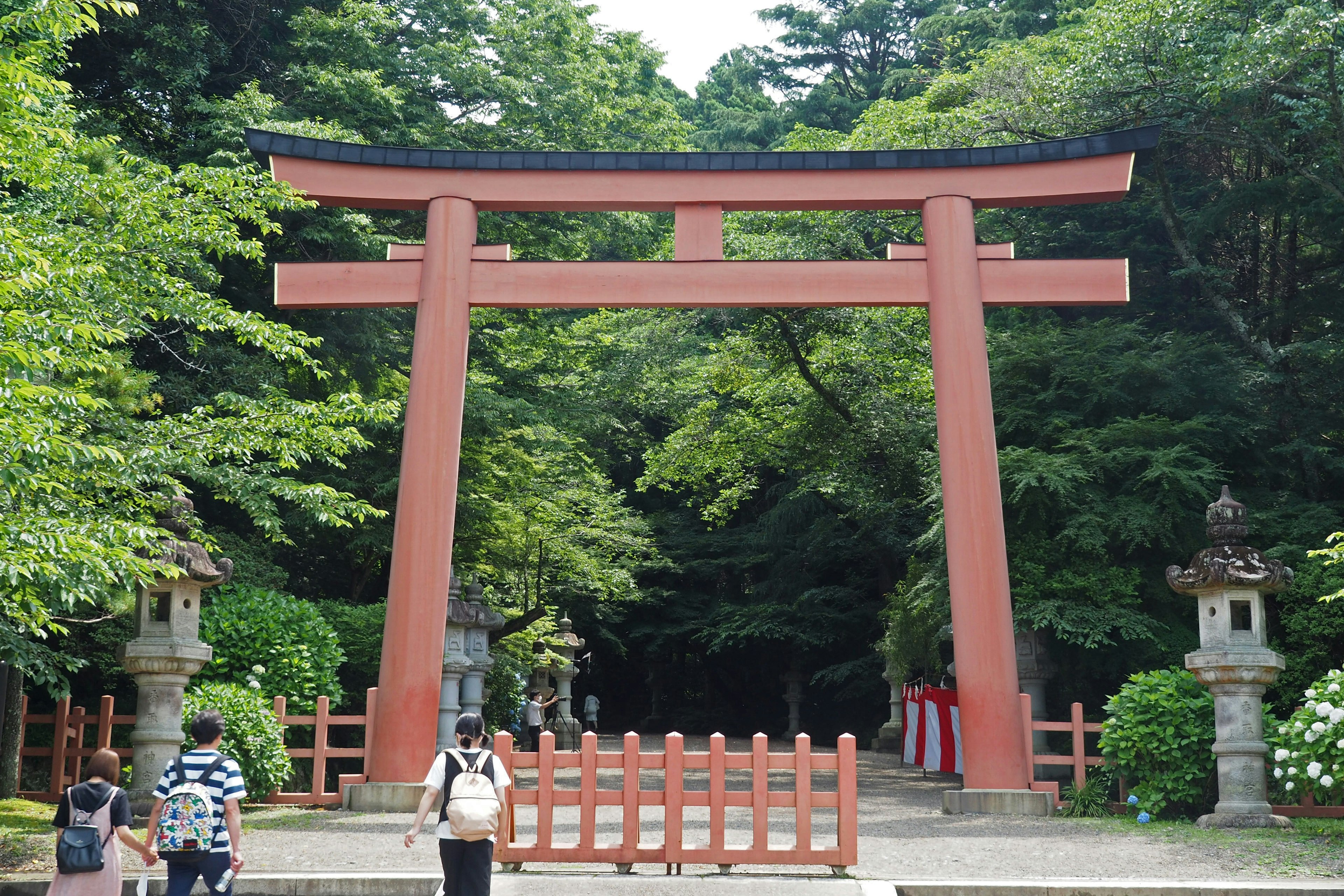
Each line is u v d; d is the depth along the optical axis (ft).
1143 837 29.35
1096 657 46.88
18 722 35.04
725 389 74.90
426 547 37.22
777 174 40.32
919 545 55.62
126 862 24.56
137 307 29.32
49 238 26.32
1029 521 47.57
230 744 33.40
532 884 21.70
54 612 29.63
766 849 23.08
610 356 82.84
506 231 65.16
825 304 39.99
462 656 46.55
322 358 55.31
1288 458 57.98
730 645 102.63
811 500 96.53
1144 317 66.90
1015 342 54.49
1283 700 41.22
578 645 77.87
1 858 24.48
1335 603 42.14
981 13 93.81
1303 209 59.67
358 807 34.81
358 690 49.08
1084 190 39.50
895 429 67.77
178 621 31.76
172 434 29.07
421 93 64.64
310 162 39.81
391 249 39.96
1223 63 52.65
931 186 40.06
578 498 80.18
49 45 26.21
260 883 21.83
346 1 59.62
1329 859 25.36
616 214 68.18
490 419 59.06
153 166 29.99
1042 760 36.27
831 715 108.47
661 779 52.06
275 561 58.59
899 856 26.35
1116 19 55.16
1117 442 50.03
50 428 21.61
